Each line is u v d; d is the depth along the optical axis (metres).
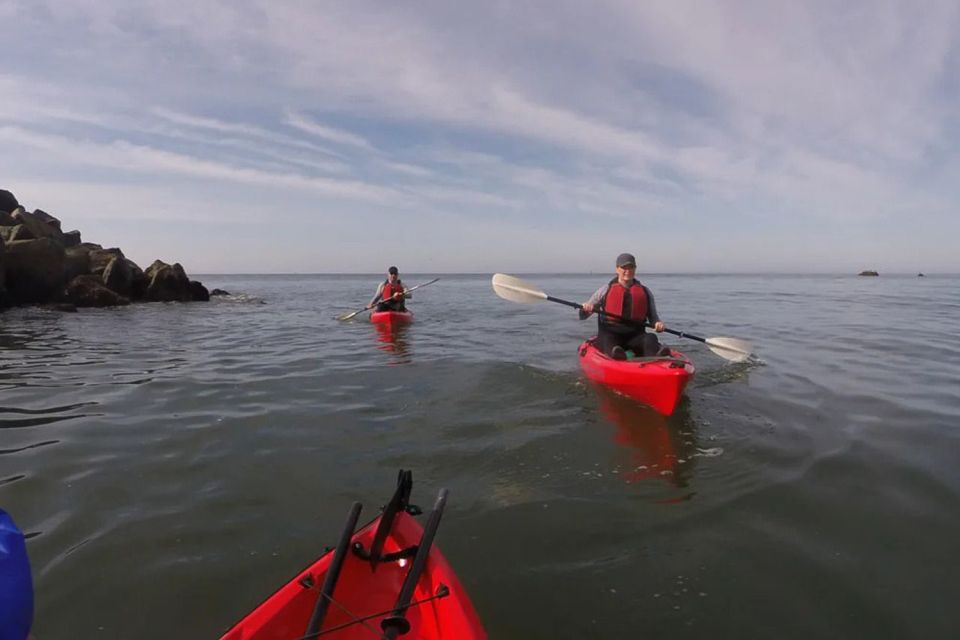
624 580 2.75
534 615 2.52
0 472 3.96
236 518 3.37
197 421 5.17
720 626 2.44
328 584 2.27
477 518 3.35
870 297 22.86
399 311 14.24
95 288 17.94
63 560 2.92
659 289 32.53
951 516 3.31
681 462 4.17
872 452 4.29
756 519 3.31
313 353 8.90
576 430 4.89
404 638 2.25
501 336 11.02
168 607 2.59
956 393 6.04
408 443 4.61
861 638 2.37
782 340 10.10
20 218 19.56
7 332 11.38
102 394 6.15
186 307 18.66
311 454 4.37
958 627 2.42
